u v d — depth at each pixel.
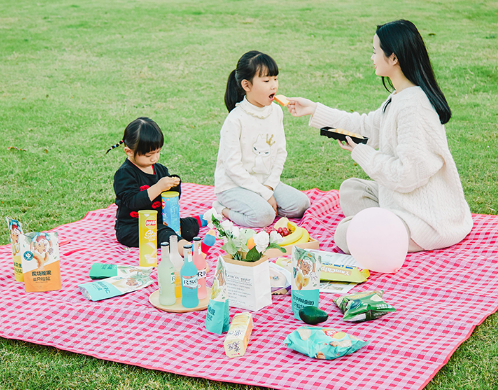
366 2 19.72
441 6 18.20
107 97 10.46
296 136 8.09
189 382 2.72
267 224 4.71
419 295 3.55
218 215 3.46
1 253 4.30
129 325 3.23
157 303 3.43
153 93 10.77
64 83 11.45
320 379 2.62
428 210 4.04
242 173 4.76
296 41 14.68
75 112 9.35
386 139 4.11
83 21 17.36
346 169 6.62
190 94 10.69
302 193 5.03
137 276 3.77
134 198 4.31
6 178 6.20
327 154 7.21
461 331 3.03
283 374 2.68
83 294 3.58
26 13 18.62
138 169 4.50
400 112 3.91
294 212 4.97
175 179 4.29
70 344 3.06
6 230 4.86
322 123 4.79
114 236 4.70
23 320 3.27
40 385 2.77
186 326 3.20
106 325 3.24
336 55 13.20
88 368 2.88
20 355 3.02
